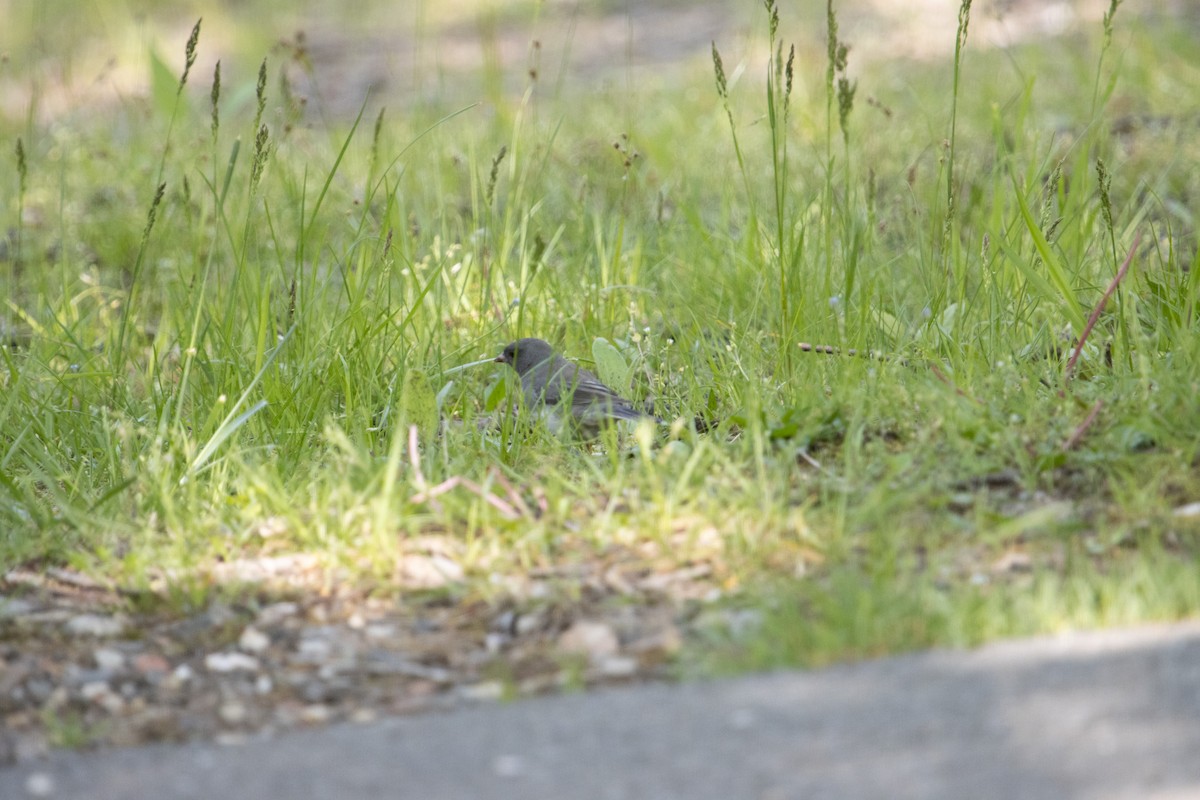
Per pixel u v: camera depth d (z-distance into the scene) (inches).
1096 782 207.6
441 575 327.0
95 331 568.7
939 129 758.5
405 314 506.0
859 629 264.2
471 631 304.7
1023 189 497.7
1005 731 224.2
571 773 226.7
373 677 289.0
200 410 434.0
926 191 638.5
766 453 373.7
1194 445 335.0
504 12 1401.3
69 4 1449.3
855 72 938.1
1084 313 446.0
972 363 409.1
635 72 1062.4
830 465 369.1
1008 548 309.9
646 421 365.4
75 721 273.0
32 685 286.0
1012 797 205.8
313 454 403.2
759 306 501.0
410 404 400.2
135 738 264.5
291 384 435.2
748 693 250.4
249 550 346.3
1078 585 275.1
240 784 236.2
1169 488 330.6
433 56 1242.0
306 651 300.7
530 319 516.1
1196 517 312.5
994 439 356.8
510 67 1154.7
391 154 746.8
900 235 593.0
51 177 790.5
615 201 652.1
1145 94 806.5
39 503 381.4
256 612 317.1
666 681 265.9
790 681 253.1
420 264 553.0
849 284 459.5
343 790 229.0
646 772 224.2
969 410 372.2
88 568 336.8
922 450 357.4
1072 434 356.5
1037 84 850.8
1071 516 321.7
